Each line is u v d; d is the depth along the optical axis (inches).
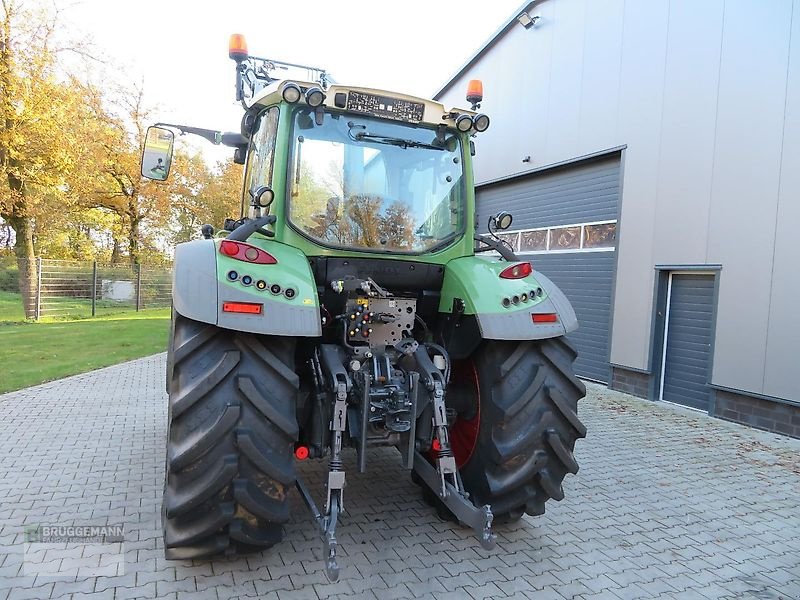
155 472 167.3
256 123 147.3
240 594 106.1
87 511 140.1
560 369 128.3
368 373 117.9
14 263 611.2
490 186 438.0
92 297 685.9
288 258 116.4
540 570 121.1
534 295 129.8
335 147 130.5
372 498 154.0
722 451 215.5
